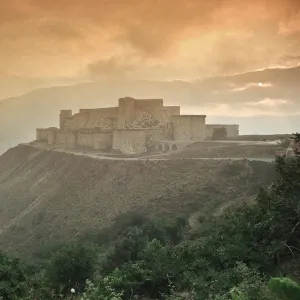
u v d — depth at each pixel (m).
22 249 43.78
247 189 44.41
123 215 43.84
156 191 49.72
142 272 15.22
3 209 64.94
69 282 19.72
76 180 61.78
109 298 12.43
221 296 10.70
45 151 85.25
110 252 26.45
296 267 12.77
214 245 15.57
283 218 14.14
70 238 43.06
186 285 13.86
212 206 40.12
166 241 30.58
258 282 10.09
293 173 15.60
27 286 15.49
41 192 64.44
